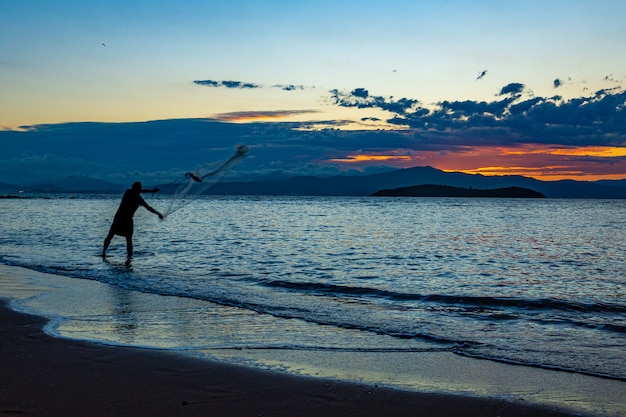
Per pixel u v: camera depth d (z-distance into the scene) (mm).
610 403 4832
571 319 8297
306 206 79688
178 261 14727
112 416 4414
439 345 6754
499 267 14914
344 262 15305
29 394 4891
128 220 14844
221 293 10086
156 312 8461
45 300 9273
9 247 17984
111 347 6434
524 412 4629
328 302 9461
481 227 32844
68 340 6703
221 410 4602
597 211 68688
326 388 5160
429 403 4812
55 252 16562
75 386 5113
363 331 7434
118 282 11148
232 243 20141
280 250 18031
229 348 6508
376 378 5480
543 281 12523
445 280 12461
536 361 6094
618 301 10008
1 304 8891
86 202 85562
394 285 11570
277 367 5797
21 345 6461
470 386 5273
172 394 4945
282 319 8109
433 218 44219
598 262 16250
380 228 30562
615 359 6184
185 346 6559
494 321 8133
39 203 78688
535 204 118938
